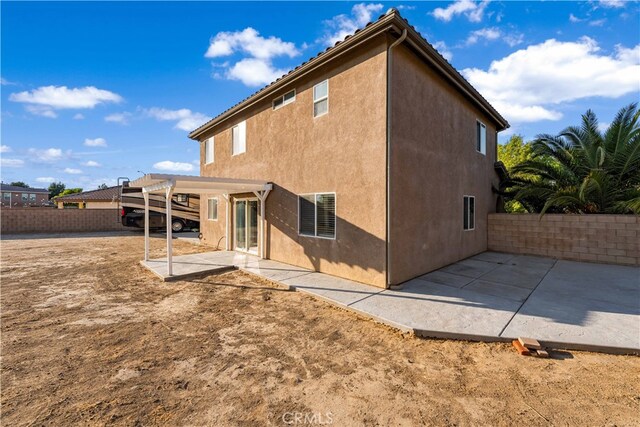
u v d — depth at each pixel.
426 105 7.72
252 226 11.02
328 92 7.73
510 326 4.50
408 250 7.08
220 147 12.98
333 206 7.64
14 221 19.61
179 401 2.89
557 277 7.54
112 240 16.30
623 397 2.94
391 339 4.32
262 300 6.10
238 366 3.56
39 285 7.28
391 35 6.39
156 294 6.54
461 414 2.69
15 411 2.71
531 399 2.91
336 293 6.20
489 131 12.21
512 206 16.27
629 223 9.13
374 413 2.72
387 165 6.38
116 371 3.43
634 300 5.73
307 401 2.90
